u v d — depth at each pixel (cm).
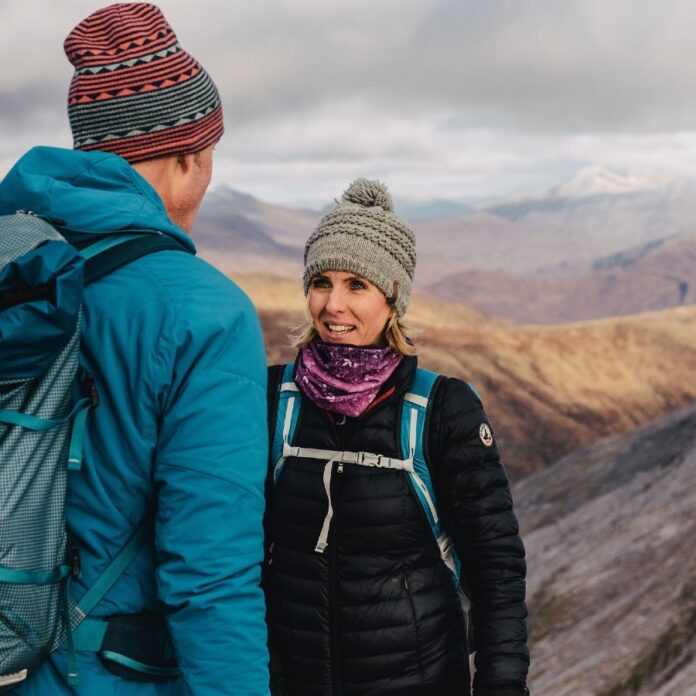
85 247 137
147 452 131
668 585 1753
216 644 127
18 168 146
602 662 1566
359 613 185
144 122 153
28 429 121
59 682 133
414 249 200
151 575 137
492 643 187
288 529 189
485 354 12744
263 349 141
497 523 188
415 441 186
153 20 156
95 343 132
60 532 126
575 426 11388
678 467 2717
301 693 189
